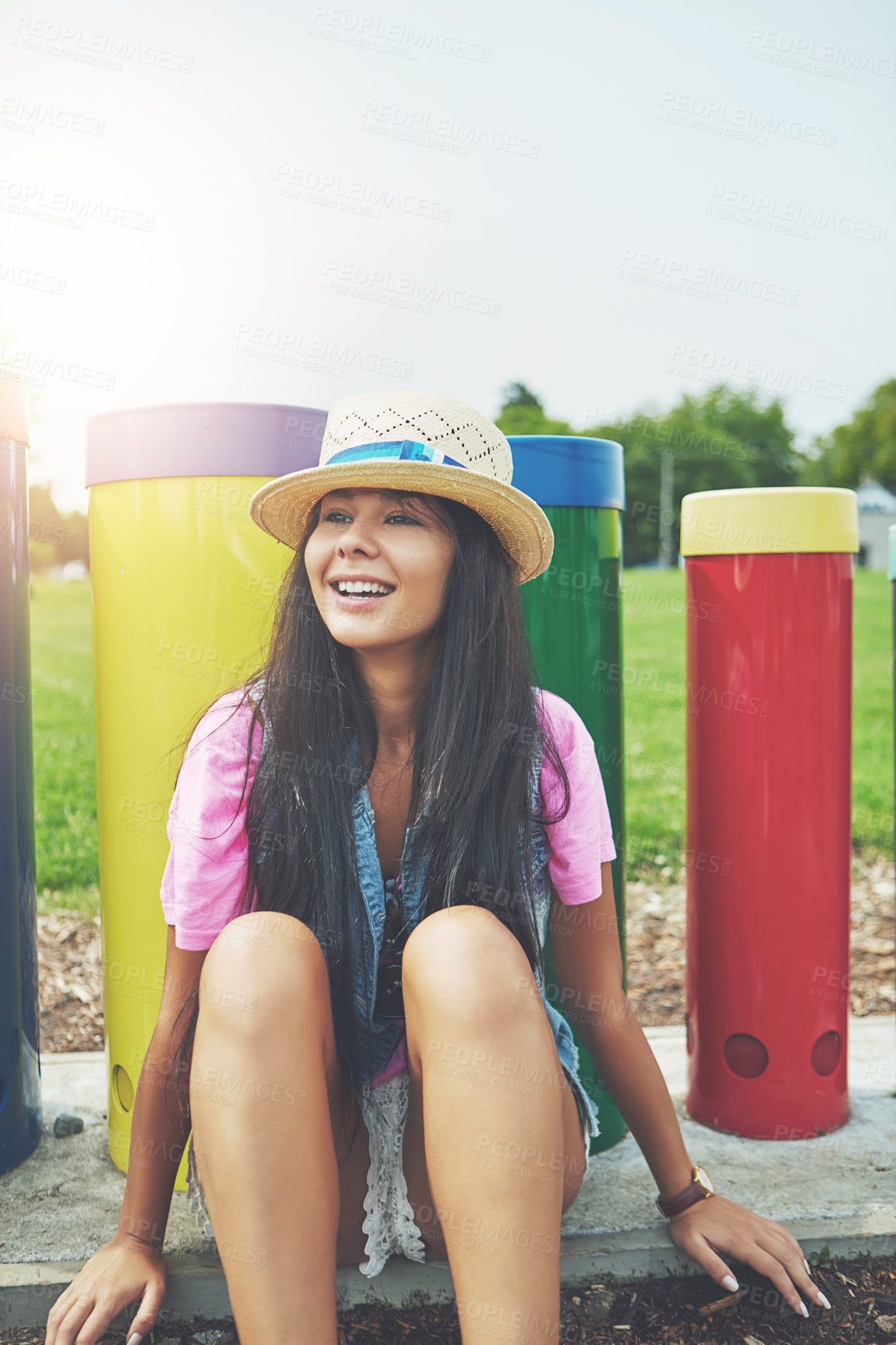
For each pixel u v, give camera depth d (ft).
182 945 4.22
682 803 14.70
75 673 25.14
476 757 4.18
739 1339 4.40
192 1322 4.46
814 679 5.77
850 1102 6.36
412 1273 4.55
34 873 5.68
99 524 5.41
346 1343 4.32
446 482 3.96
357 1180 4.31
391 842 4.58
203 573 5.20
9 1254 4.67
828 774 5.83
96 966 9.05
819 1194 5.27
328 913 4.20
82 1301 4.15
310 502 4.36
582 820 4.46
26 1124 5.57
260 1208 3.41
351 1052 4.24
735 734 5.84
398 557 4.02
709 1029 6.01
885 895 11.16
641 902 11.03
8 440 5.29
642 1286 4.74
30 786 5.62
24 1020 5.53
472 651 4.19
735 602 5.81
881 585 47.80
